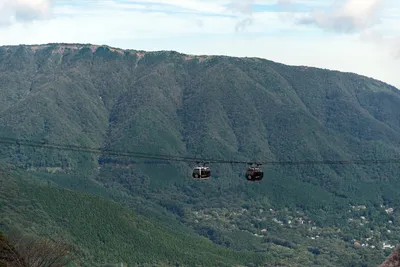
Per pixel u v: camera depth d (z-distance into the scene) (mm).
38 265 113000
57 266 117000
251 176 110688
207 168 110875
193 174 110375
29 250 113812
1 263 104938
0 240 110562
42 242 117812
